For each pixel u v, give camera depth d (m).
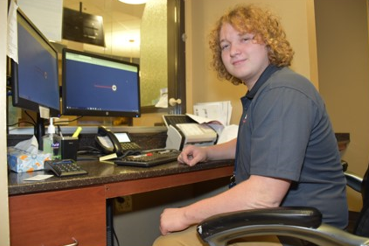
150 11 2.32
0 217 0.61
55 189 0.71
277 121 0.71
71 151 1.10
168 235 0.88
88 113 1.47
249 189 0.71
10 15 0.73
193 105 2.15
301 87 0.76
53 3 1.58
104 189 0.82
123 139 1.43
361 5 2.57
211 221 0.60
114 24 2.44
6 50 0.64
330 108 2.66
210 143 1.72
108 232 1.52
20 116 1.25
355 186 0.97
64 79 1.38
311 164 0.78
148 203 1.84
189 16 2.24
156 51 2.26
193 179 1.12
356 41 2.57
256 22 0.98
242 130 0.92
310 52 1.69
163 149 1.52
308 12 1.71
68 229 0.73
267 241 0.76
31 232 0.67
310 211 0.56
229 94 2.04
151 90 2.26
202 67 2.20
